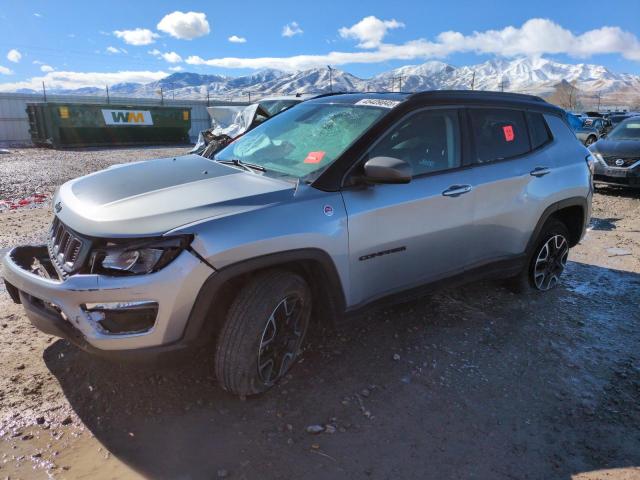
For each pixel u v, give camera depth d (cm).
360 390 307
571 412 299
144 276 239
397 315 410
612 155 1040
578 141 478
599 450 267
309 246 278
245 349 267
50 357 326
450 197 349
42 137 2598
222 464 242
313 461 247
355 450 257
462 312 424
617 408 305
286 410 285
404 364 339
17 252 314
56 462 238
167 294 241
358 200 303
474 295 461
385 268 324
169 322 246
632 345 385
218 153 392
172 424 268
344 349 353
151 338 246
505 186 389
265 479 235
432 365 340
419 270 346
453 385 319
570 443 272
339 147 318
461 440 269
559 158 444
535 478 245
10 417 267
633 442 274
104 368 313
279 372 294
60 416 271
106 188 291
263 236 260
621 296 480
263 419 276
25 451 244
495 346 371
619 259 596
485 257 392
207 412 279
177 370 312
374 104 354
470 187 363
